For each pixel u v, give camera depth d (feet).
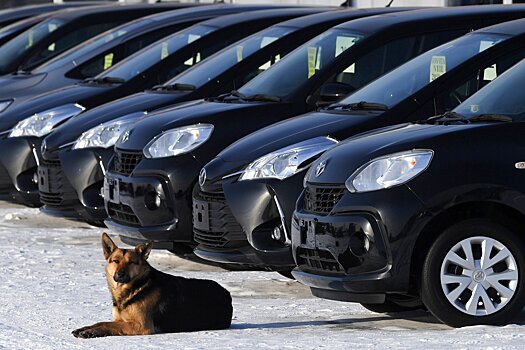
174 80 67.10
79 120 66.95
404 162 41.86
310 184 44.55
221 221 51.83
